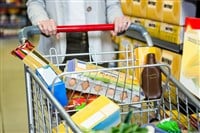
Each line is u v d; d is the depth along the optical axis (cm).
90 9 169
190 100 116
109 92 126
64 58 161
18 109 341
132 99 125
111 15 167
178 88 119
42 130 115
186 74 136
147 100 125
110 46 183
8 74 453
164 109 126
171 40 197
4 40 681
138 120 126
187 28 135
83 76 124
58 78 111
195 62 131
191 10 191
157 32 211
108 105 109
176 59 192
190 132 116
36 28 141
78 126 97
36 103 117
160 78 125
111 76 128
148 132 102
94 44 171
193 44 131
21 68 479
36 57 121
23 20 720
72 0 167
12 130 294
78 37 170
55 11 169
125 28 147
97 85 125
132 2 236
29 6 166
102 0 172
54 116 109
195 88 131
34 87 117
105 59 174
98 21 171
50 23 142
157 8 207
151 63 127
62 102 111
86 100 123
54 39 166
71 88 123
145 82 125
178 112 121
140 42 221
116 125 107
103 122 105
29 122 122
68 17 168
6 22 711
